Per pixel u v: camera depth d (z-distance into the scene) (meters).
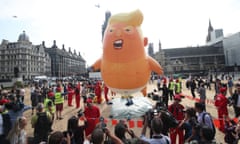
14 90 14.73
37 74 100.69
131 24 10.41
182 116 6.29
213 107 13.41
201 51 101.44
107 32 10.64
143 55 10.54
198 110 5.04
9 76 92.50
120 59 9.95
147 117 5.31
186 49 104.56
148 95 17.02
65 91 19.72
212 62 97.94
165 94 12.88
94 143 3.13
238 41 86.56
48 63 113.88
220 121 8.17
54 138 3.32
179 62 100.38
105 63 10.48
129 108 10.41
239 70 74.44
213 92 23.11
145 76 10.53
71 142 4.87
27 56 94.25
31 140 6.01
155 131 3.63
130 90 10.38
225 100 8.26
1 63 93.81
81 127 5.29
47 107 8.27
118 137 3.50
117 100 12.69
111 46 10.11
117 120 8.89
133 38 10.13
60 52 125.50
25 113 13.33
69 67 135.12
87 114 6.84
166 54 104.50
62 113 12.91
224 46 96.56
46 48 121.69
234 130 5.36
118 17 10.62
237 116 8.48
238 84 8.59
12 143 4.60
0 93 12.57
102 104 15.32
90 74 54.69
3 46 94.06
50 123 5.98
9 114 6.36
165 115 4.95
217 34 117.00
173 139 6.25
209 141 3.49
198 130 4.47
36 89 14.22
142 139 3.58
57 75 118.88
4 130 5.73
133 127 8.36
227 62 94.44
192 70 98.12
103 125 4.26
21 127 4.69
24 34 96.94
